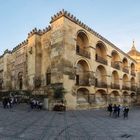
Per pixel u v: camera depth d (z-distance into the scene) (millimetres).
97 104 40500
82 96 36938
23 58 47250
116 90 47781
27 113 25297
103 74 43906
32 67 41062
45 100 32469
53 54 34906
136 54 65875
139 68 64688
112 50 47656
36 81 39906
